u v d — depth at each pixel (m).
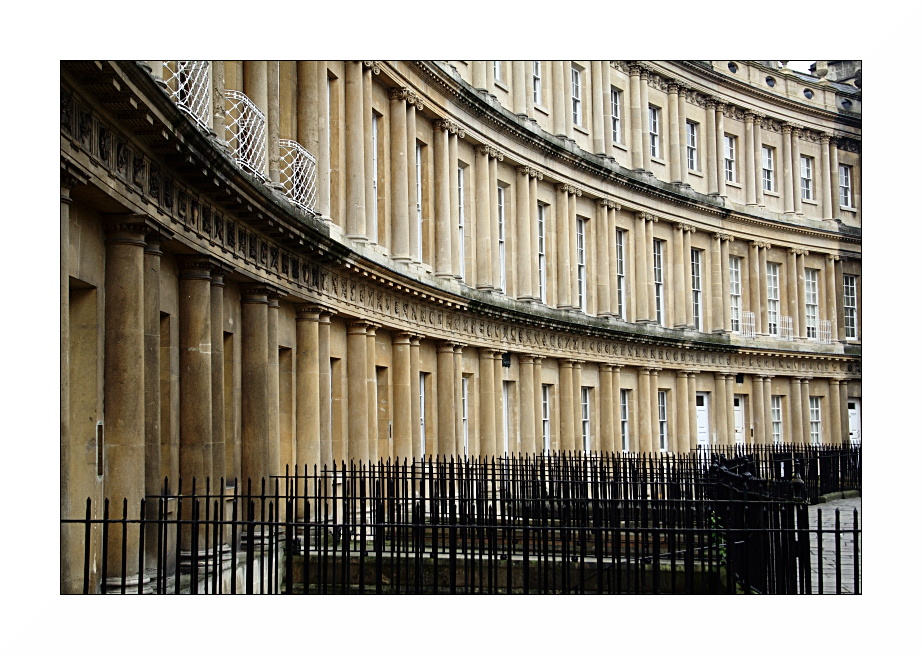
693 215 51.53
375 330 28.77
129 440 15.50
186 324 18.41
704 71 52.38
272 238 21.88
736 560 17.55
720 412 52.66
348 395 27.70
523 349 38.84
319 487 20.14
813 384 58.84
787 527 16.58
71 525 14.94
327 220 25.39
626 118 48.22
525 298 39.28
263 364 21.38
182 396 18.33
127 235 15.66
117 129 14.77
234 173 18.14
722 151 54.03
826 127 59.44
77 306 15.31
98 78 13.38
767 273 56.78
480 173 36.69
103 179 14.35
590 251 44.88
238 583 18.09
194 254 18.34
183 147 16.16
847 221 60.84
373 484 19.69
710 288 52.78
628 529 14.27
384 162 30.16
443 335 33.31
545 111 41.84
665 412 50.00
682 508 20.70
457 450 31.53
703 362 51.53
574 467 24.38
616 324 45.31
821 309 59.16
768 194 56.91
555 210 42.25
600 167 44.16
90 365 15.27
